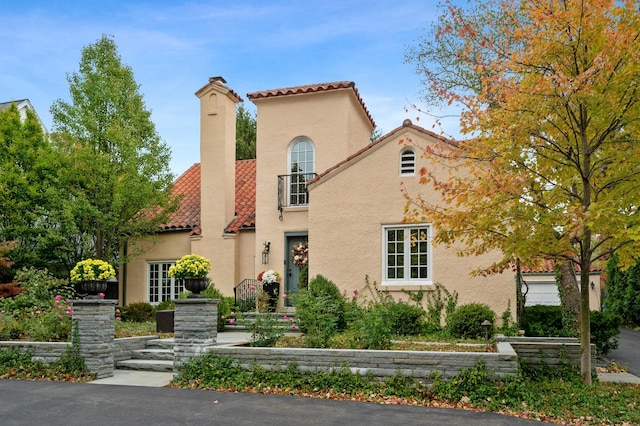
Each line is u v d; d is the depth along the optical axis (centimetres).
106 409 754
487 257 1395
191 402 795
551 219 812
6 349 1066
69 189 1866
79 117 1867
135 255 1939
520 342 1005
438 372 823
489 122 856
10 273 1795
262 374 902
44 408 762
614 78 745
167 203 1955
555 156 871
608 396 809
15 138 1916
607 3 746
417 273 1459
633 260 885
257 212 1812
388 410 747
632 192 802
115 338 1118
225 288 1836
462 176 1398
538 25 827
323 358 884
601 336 1234
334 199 1539
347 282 1501
